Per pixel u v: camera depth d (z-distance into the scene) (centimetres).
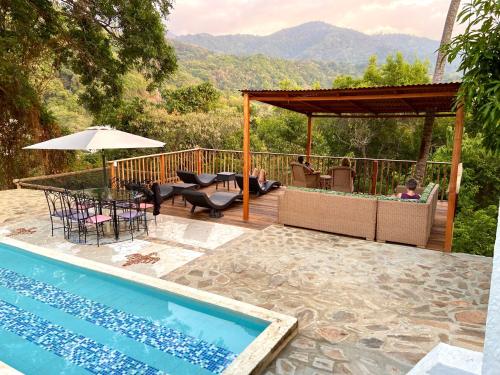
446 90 541
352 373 293
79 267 513
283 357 314
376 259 531
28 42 1207
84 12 1293
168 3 1392
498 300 56
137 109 1689
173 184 953
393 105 850
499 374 54
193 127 1681
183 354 341
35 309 423
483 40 414
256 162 1201
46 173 1312
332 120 1998
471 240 1237
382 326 361
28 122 1219
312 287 445
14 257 573
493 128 435
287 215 691
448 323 365
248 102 711
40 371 321
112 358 337
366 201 606
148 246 596
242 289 441
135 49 1384
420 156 961
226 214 796
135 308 424
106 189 677
